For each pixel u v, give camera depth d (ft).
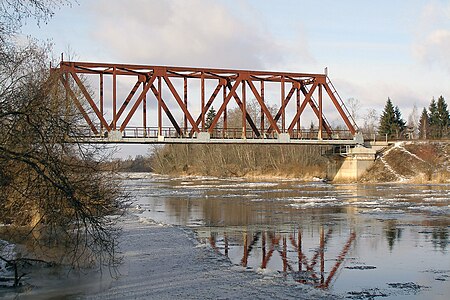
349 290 49.19
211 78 200.75
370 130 457.68
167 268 58.80
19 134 46.01
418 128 453.17
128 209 127.34
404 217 107.24
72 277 53.98
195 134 195.72
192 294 47.57
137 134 186.29
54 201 47.70
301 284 51.29
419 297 46.62
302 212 119.44
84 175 66.90
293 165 337.31
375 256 65.92
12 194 50.52
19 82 55.11
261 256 66.95
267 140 206.08
